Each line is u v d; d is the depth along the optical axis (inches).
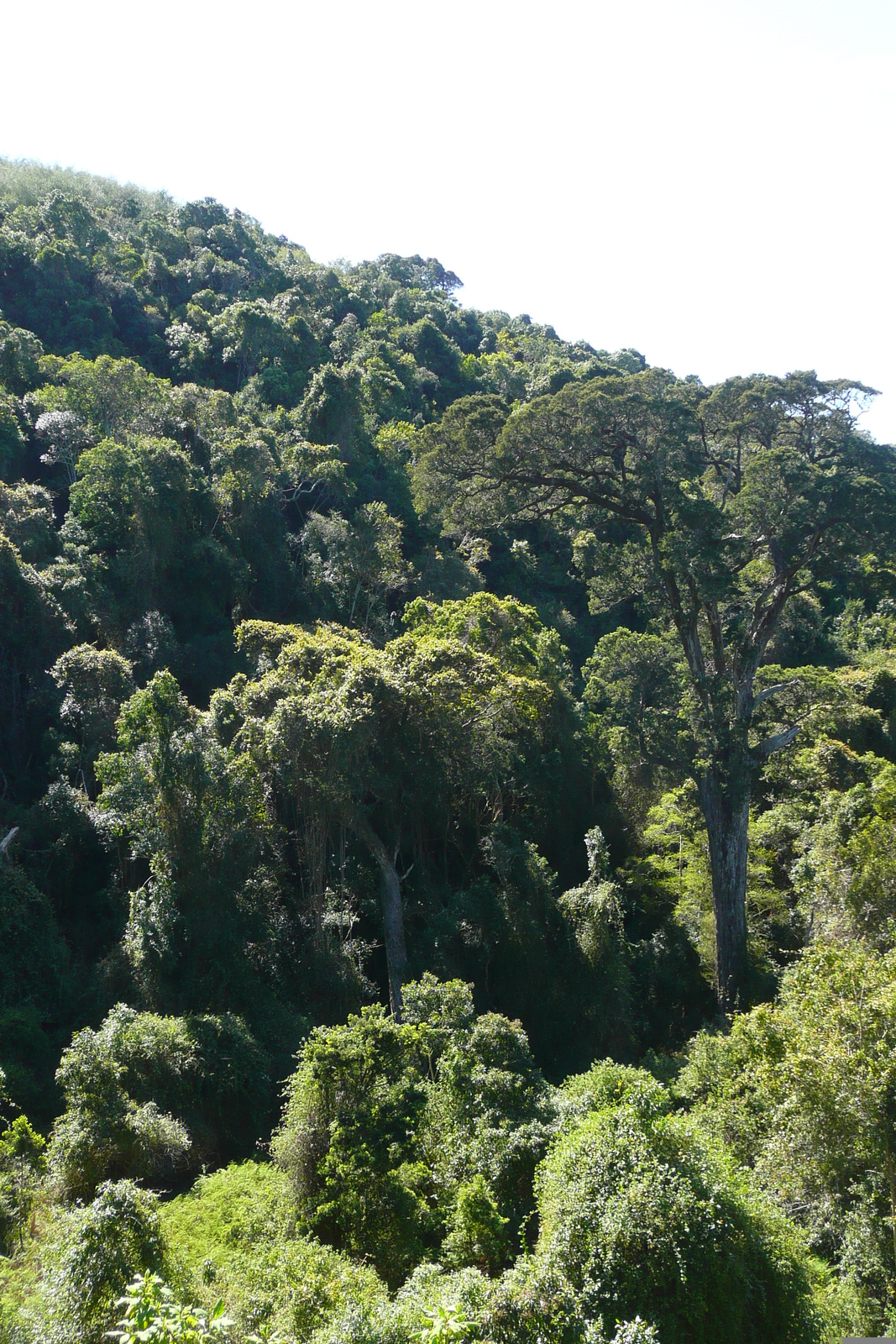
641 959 1054.4
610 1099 531.2
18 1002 840.9
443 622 1274.6
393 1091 575.5
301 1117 567.8
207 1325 291.4
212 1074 719.1
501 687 1034.7
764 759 1085.1
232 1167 644.1
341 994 910.4
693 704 1061.8
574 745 1235.9
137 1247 416.2
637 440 1074.7
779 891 1162.6
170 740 894.4
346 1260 464.4
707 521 1015.0
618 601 1224.8
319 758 932.6
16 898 877.2
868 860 784.3
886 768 1094.4
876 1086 456.8
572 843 1190.3
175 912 846.5
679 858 1216.8
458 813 1115.3
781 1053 545.0
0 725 1144.2
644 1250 374.9
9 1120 719.7
